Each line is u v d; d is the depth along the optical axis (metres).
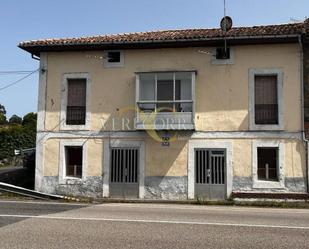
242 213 13.02
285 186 19.28
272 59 19.80
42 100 21.69
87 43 20.73
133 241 8.23
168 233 9.05
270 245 8.01
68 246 7.79
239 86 19.98
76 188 21.00
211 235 8.88
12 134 35.75
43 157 21.44
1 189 19.12
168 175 20.23
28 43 21.38
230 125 19.91
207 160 20.03
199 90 20.27
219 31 20.73
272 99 19.84
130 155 20.69
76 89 21.58
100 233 8.98
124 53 21.11
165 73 20.33
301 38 19.19
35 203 15.70
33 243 8.01
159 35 21.11
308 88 19.47
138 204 17.17
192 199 19.81
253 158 19.62
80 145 21.14
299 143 19.36
